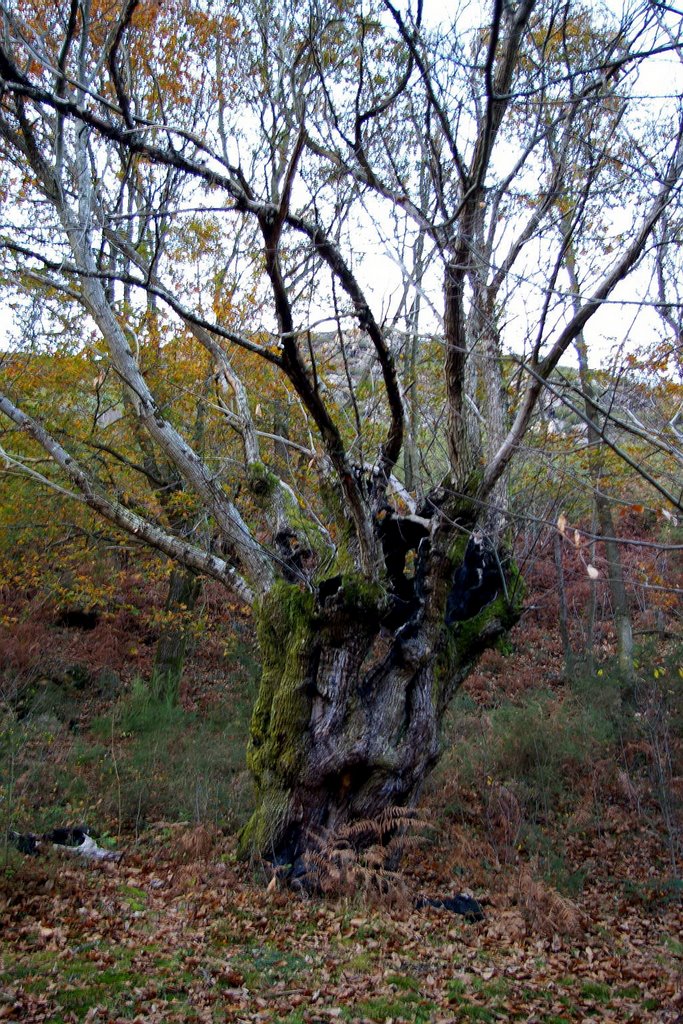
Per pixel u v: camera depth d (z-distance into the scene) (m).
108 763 10.69
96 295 8.54
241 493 11.90
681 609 14.23
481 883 8.28
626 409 7.25
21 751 10.52
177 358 12.91
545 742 11.88
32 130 9.02
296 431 12.09
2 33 6.04
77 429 12.94
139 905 6.44
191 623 13.91
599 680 14.29
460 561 7.96
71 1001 4.68
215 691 14.97
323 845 7.27
